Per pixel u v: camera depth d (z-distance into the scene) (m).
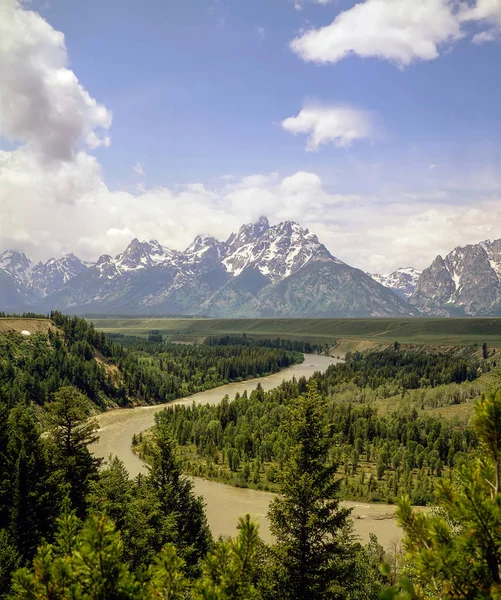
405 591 9.65
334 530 30.59
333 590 29.70
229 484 111.94
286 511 30.72
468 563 13.35
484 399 14.77
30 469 48.03
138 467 113.12
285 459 34.34
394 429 147.62
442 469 124.31
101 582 14.03
